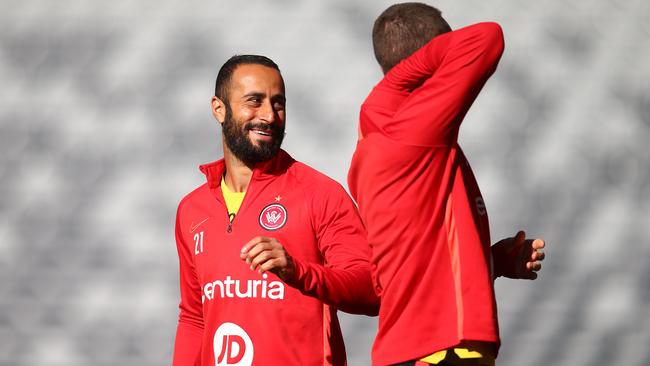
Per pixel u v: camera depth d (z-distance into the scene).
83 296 20.84
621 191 20.69
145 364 20.64
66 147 21.14
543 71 20.91
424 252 8.95
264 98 12.53
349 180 9.69
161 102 21.11
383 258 9.15
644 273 20.50
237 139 12.52
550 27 21.00
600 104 20.83
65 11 21.47
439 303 8.87
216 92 12.91
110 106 21.17
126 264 20.83
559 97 20.86
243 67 12.65
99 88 21.23
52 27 21.44
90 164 21.09
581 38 20.97
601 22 20.97
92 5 21.44
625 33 20.97
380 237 9.16
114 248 20.89
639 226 20.59
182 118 21.06
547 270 20.56
